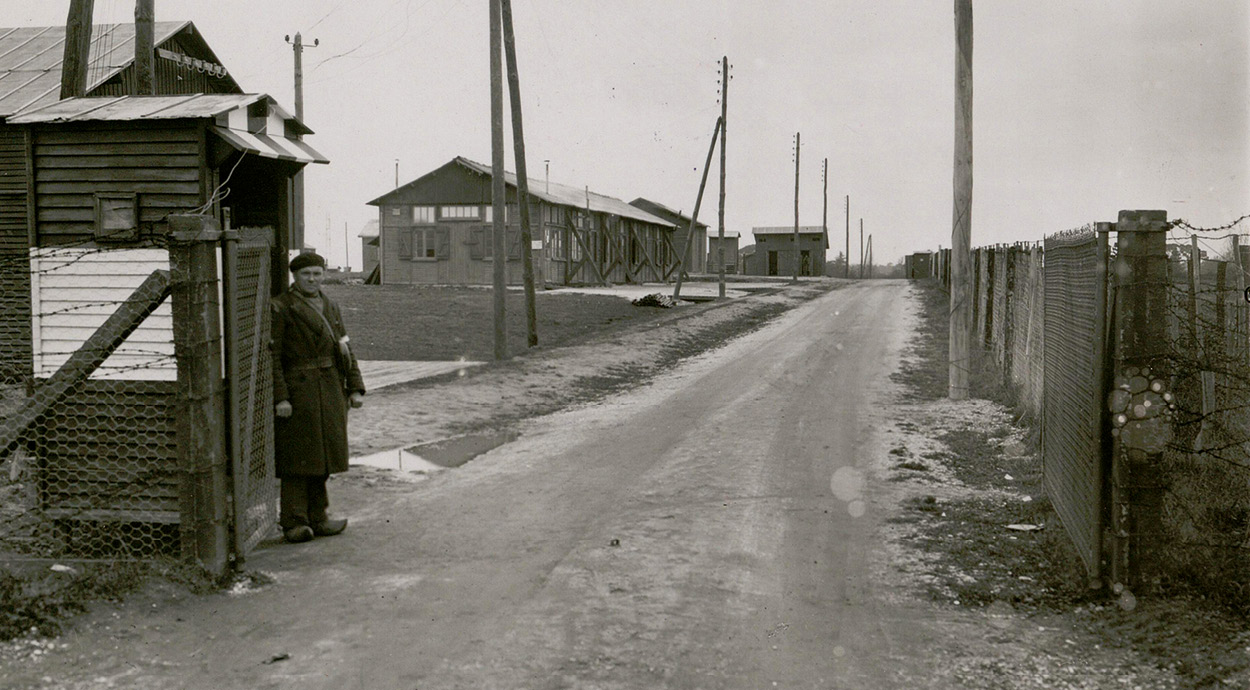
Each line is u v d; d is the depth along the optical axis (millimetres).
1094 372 4883
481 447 9695
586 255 47344
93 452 5395
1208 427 6457
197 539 5078
